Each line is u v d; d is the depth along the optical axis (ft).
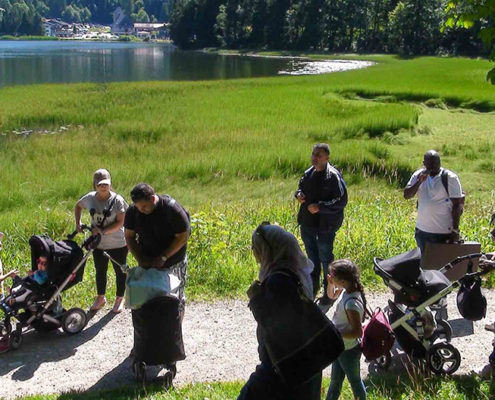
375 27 396.16
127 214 20.42
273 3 432.66
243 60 354.54
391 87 129.59
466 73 165.78
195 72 276.62
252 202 47.60
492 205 44.78
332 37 408.05
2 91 132.87
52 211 42.19
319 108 102.27
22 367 20.98
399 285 19.45
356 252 30.53
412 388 18.57
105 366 21.12
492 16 22.34
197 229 32.27
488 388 18.35
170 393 18.57
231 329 23.79
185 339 22.95
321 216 25.38
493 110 104.78
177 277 20.47
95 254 25.04
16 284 22.57
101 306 25.54
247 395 13.73
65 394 18.74
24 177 59.21
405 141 79.20
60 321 22.94
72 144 74.43
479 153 70.33
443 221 24.76
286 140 76.59
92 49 505.66
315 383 13.64
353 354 16.37
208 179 59.62
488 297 26.08
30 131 85.97
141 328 19.04
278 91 127.65
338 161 63.82
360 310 15.94
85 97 118.21
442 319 22.20
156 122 88.38
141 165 64.13
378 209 39.45
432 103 111.86
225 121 90.02
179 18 499.51
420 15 354.33
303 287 13.51
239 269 28.43
